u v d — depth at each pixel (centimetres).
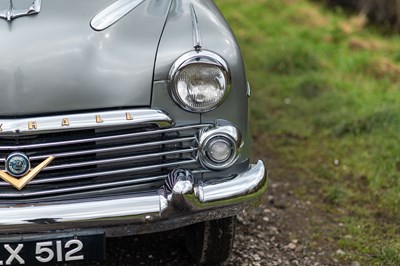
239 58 303
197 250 347
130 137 288
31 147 279
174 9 323
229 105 298
